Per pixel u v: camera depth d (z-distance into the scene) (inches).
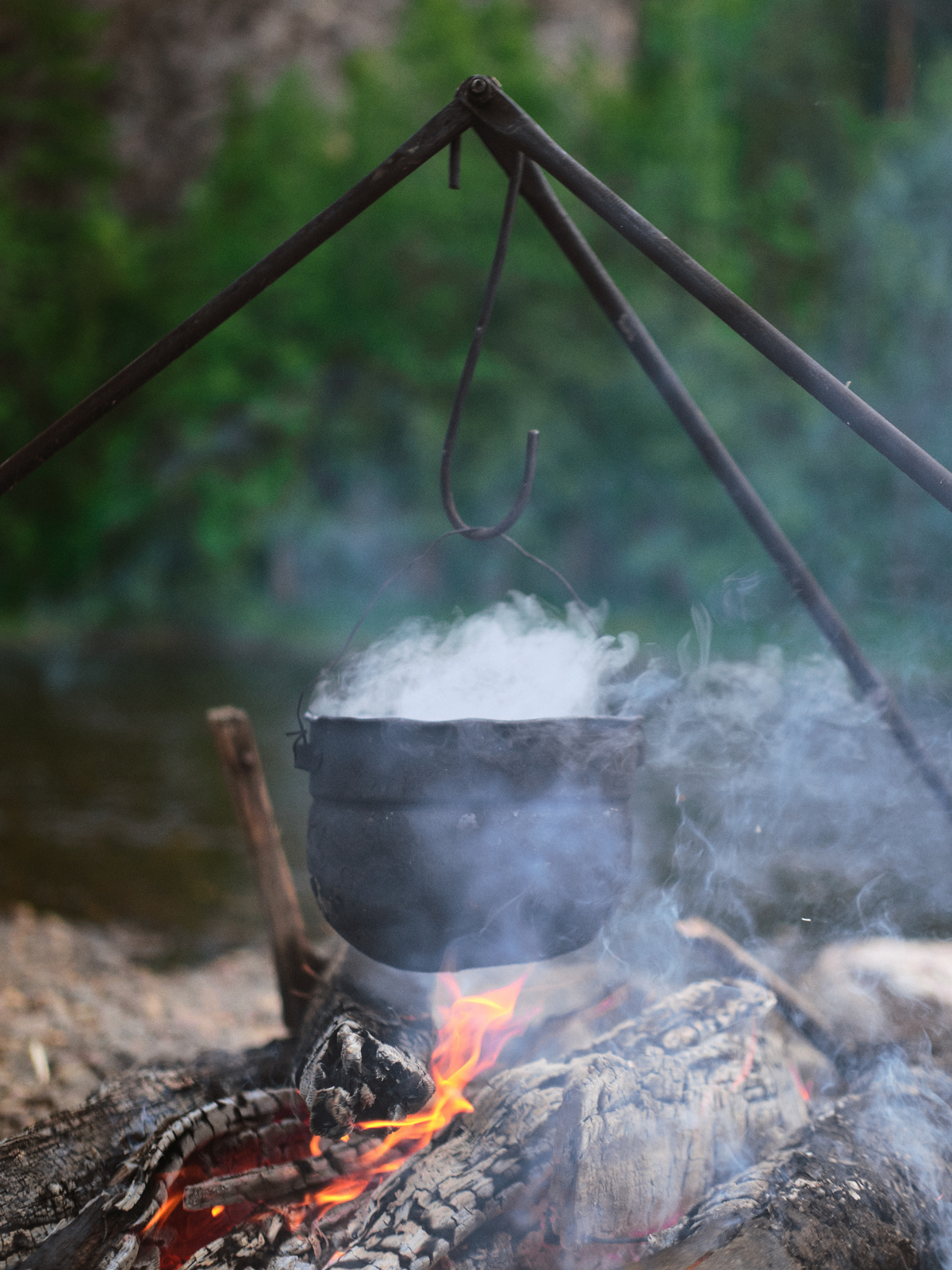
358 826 59.4
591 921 61.5
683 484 828.0
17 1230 61.5
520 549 73.7
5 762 322.3
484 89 66.6
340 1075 59.9
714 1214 56.2
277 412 879.7
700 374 834.8
